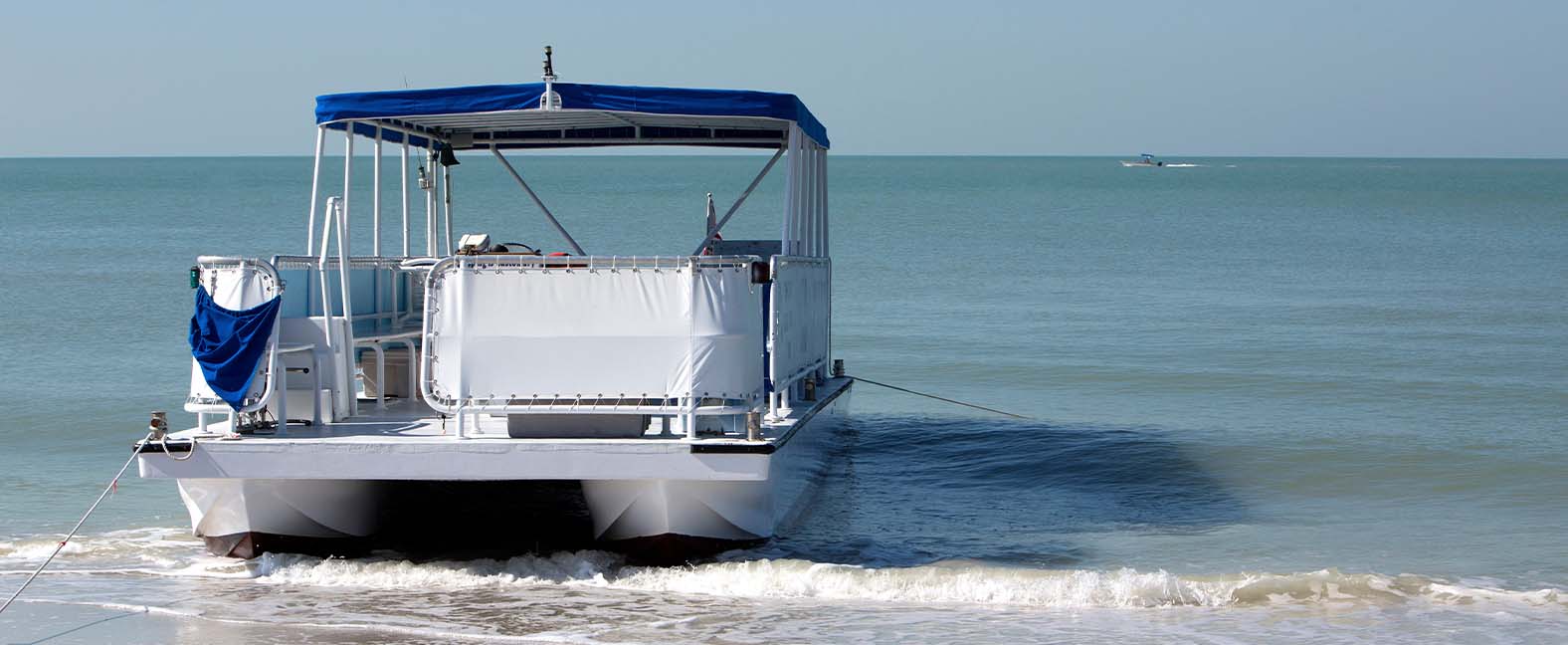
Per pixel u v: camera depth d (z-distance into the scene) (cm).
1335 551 977
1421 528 1052
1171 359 2056
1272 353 2098
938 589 850
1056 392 1792
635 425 818
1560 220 6294
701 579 857
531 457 790
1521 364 1958
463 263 807
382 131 1077
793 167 944
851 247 4547
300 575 872
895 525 1051
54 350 2106
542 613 799
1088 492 1193
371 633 759
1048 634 770
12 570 898
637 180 13525
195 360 828
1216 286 3244
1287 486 1214
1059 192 10925
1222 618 809
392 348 1041
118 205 7562
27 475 1227
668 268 806
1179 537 1021
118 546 955
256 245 4416
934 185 13088
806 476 1022
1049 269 3722
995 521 1072
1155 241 4888
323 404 888
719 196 8450
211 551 909
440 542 948
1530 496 1161
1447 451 1342
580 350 806
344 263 908
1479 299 2900
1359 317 2580
